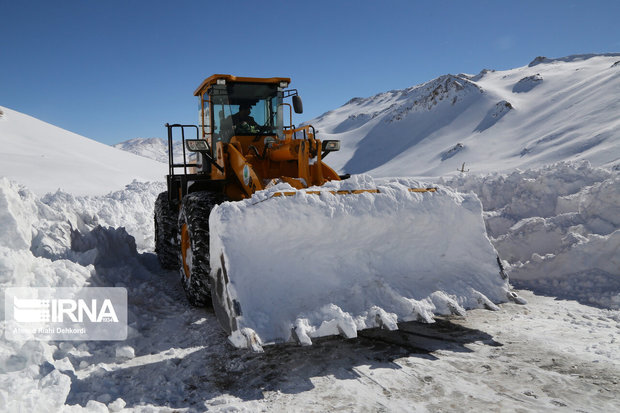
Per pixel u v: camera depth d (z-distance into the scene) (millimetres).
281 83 5723
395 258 3893
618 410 2549
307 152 4523
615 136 68938
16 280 3545
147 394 2873
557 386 2842
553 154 76812
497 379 2957
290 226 3465
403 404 2668
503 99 151875
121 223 10383
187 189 5203
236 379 3064
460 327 3961
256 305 3188
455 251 4117
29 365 2961
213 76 5371
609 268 4758
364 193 3828
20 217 4285
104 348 3582
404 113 181500
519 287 5172
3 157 31766
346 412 2592
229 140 5473
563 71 162750
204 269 4266
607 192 5453
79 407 2547
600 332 3715
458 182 8086
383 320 3168
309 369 3182
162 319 4352
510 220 6500
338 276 3607
